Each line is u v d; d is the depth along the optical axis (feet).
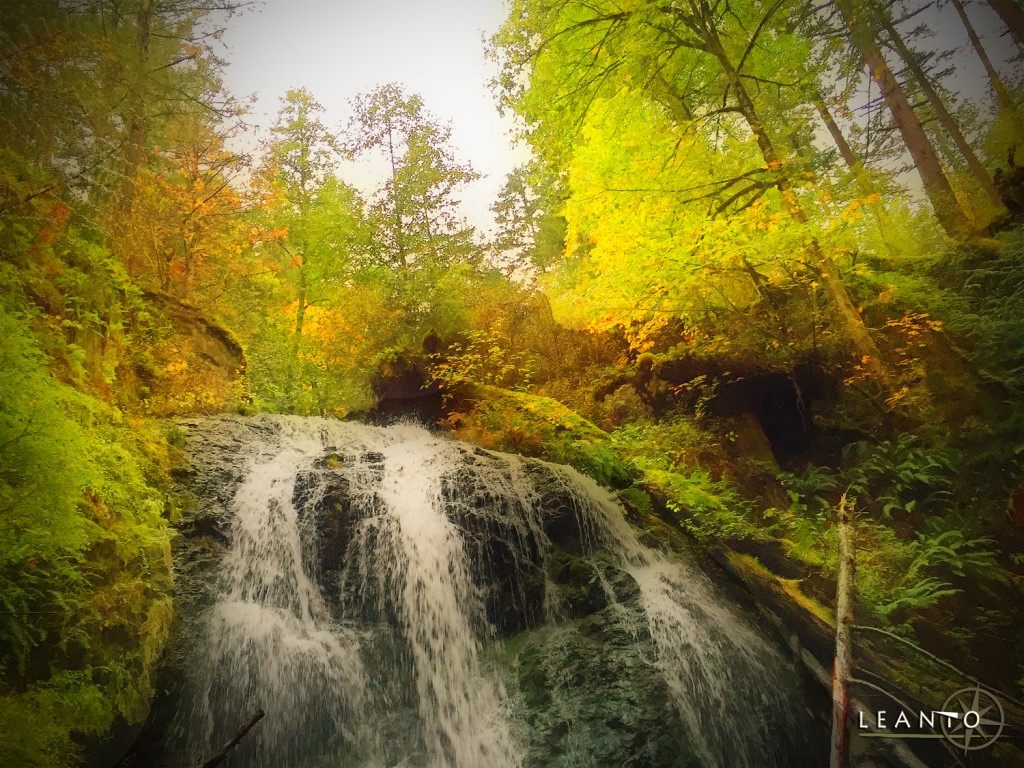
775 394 32.17
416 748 17.22
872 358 28.17
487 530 22.30
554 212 54.44
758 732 17.92
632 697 17.83
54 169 20.39
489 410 31.81
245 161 34.83
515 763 16.75
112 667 12.25
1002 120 41.32
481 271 55.01
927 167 38.42
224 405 26.32
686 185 29.96
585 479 25.77
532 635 20.21
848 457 28.99
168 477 18.92
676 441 29.91
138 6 31.76
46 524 11.16
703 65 36.60
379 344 41.68
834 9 38.24
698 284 30.55
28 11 23.16
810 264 28.40
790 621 19.75
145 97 29.73
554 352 40.60
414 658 19.43
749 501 26.99
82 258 19.34
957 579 22.79
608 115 32.19
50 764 9.93
